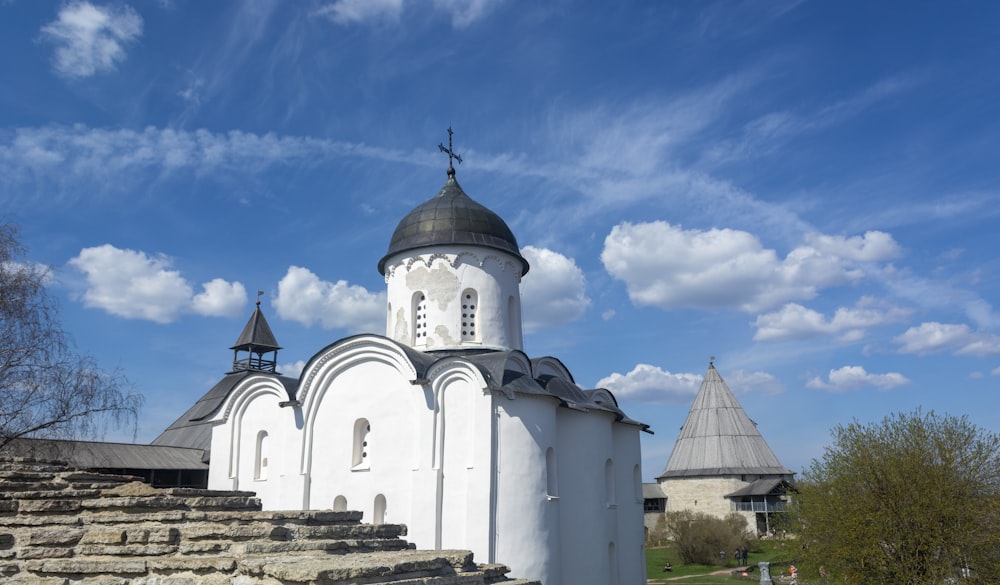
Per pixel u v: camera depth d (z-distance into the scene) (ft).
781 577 154.20
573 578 83.25
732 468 221.66
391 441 81.15
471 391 78.64
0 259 67.87
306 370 87.25
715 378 244.22
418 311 95.86
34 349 66.18
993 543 84.94
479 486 75.56
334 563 33.17
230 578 32.76
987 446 91.15
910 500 87.66
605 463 90.48
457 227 96.58
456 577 37.42
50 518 42.04
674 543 201.98
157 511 43.29
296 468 85.40
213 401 135.03
